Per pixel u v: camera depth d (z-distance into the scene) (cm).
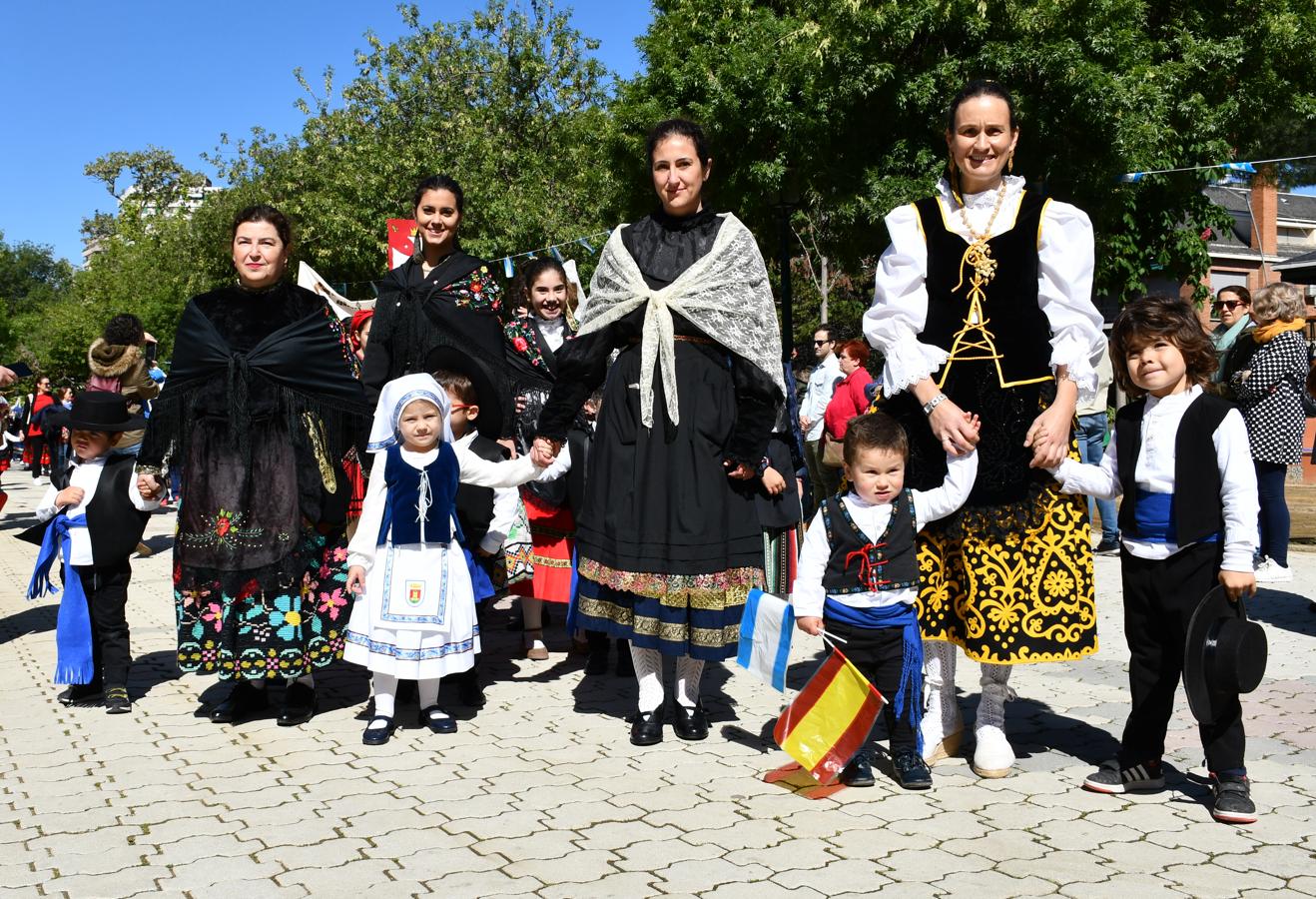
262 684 496
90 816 360
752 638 411
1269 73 1488
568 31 3145
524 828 347
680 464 435
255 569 461
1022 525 384
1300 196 3197
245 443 465
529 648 601
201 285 3475
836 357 1083
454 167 2797
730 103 1639
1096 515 970
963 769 408
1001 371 389
